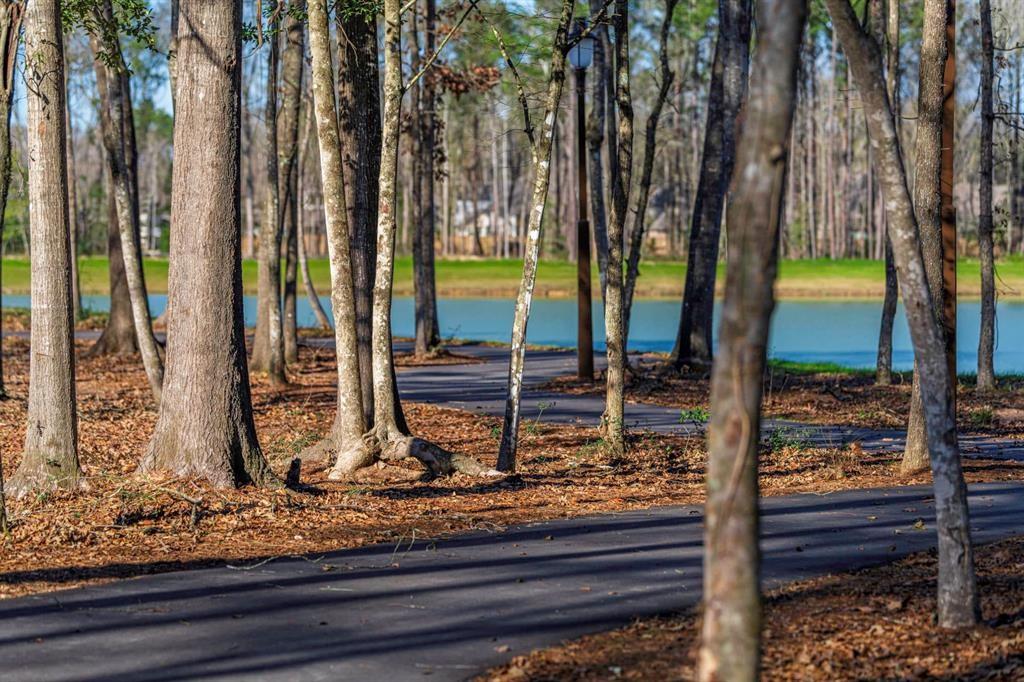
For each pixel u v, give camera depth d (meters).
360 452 13.12
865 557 8.80
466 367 28.59
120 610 7.35
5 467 13.59
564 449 15.71
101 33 16.88
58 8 10.52
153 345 18.50
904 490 12.10
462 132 82.50
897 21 24.62
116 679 6.02
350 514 10.66
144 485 10.84
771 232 3.94
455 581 8.11
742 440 3.88
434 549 9.23
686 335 26.39
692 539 9.58
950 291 13.70
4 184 11.09
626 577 8.19
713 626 3.88
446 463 13.12
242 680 5.98
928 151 13.27
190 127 11.23
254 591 7.84
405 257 82.50
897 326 45.97
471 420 18.80
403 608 7.38
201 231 11.23
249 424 11.54
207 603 7.52
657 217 96.81
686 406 21.02
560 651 6.42
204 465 11.17
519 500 11.68
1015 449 15.30
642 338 41.16
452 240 92.69
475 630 6.87
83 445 15.66
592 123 22.91
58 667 6.21
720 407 3.93
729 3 25.16
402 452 13.15
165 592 7.80
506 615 7.20
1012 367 30.53
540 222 13.05
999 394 22.16
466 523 10.38
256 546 9.30
